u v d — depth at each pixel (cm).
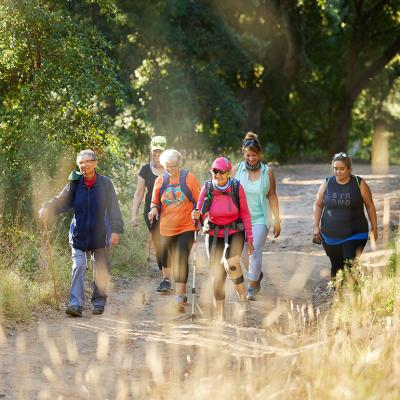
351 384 1335
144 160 5797
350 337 1717
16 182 3133
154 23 7831
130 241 3488
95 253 2462
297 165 10981
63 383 1662
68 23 3428
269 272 3253
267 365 1614
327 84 12825
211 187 2372
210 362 1816
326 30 12106
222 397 1425
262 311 2525
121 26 7575
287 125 13000
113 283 2930
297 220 4928
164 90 8369
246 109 11294
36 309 2378
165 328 2234
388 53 12281
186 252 2503
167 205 2534
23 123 3288
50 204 2419
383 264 2527
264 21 10644
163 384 1644
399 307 1714
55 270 2658
